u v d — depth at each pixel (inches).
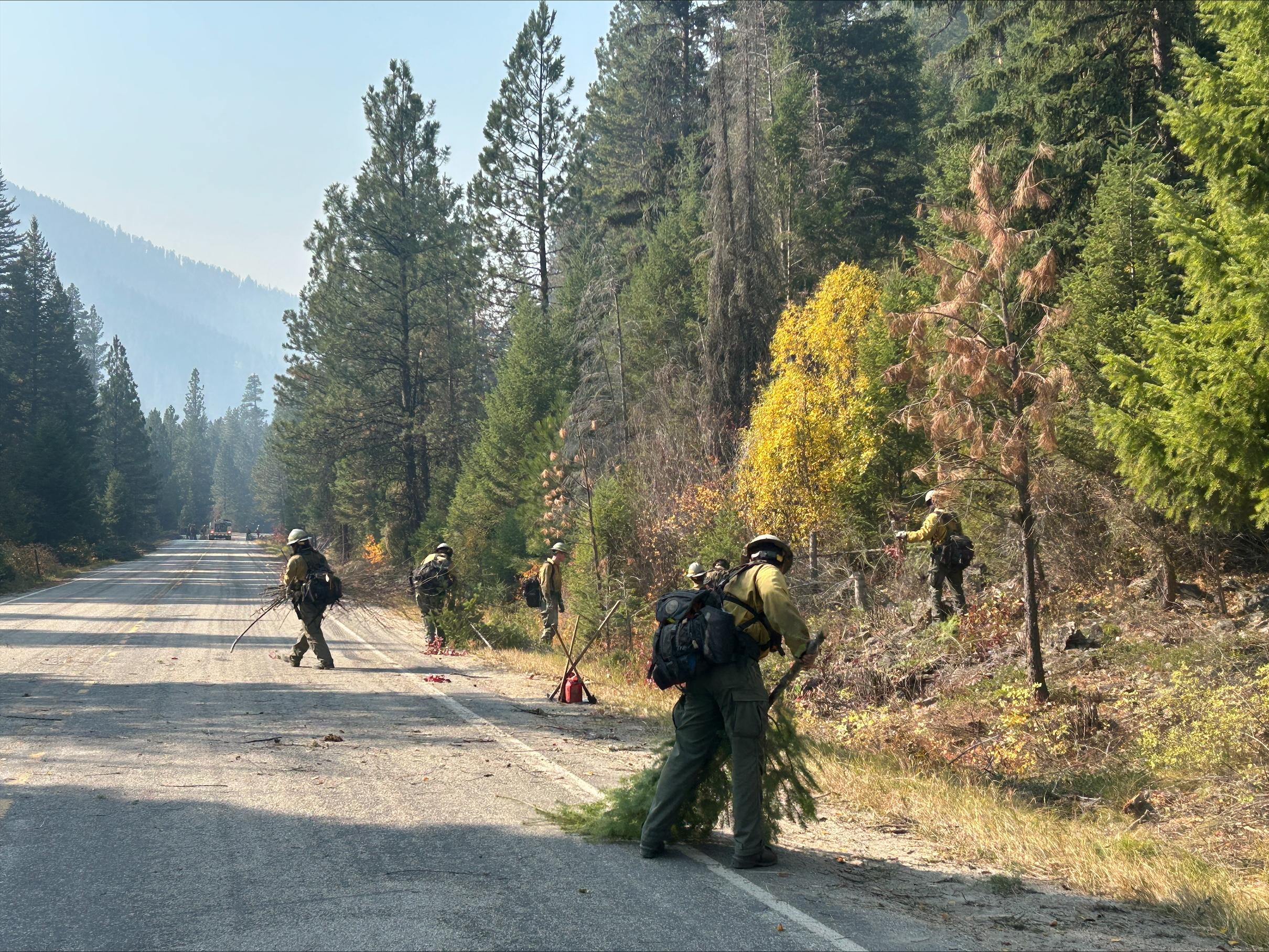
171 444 5836.6
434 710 402.0
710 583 211.3
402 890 177.6
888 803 264.7
